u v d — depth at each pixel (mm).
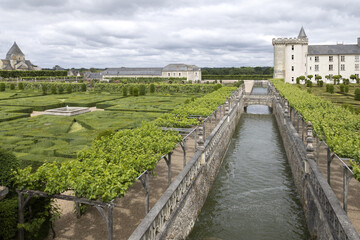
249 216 14312
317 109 20234
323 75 85062
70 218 10383
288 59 85062
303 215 14445
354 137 12164
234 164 21906
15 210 8328
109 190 7273
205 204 15508
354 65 83188
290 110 28031
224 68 187375
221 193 16891
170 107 32156
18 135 19094
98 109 35969
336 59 83938
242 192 17016
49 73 107125
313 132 15086
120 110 31219
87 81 79875
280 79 78938
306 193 13852
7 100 39594
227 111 26141
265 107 58812
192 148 19188
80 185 7426
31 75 98312
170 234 9938
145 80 100812
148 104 35500
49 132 20219
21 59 151625
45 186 8211
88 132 20125
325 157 18203
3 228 8141
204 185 15430
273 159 23078
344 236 7961
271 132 33062
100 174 8258
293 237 12680
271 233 12914
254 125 37406
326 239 9914
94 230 9609
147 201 9266
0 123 23281
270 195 16625
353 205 11461
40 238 8914
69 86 56906
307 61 85750
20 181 7941
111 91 60031
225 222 13742
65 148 15953
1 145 16328
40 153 15453
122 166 8586
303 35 91125
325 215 10086
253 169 20797
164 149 10930
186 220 11992
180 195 11242
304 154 14727
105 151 11016
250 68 189250
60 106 36344
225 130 24531
